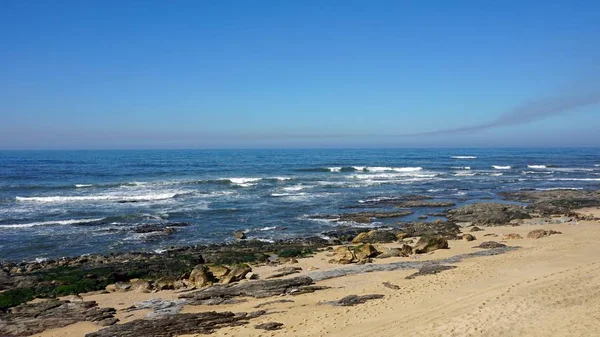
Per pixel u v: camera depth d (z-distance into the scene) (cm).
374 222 3550
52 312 1620
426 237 2561
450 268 1969
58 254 2606
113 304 1745
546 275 1622
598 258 1938
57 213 3684
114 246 2784
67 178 6091
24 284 2031
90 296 1872
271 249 2722
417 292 1625
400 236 2978
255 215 3741
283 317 1473
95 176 6419
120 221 3450
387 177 6631
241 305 1644
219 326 1421
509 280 1644
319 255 2533
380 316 1395
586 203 4169
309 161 10569
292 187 5403
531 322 1113
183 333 1380
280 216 3719
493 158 12506
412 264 2162
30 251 2653
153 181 5784
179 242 2902
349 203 4334
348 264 2262
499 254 2250
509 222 3419
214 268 2128
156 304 1695
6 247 2716
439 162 10431
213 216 3681
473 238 2777
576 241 2400
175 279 2080
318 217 3691
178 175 6719
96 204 4116
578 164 9856
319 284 1873
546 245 2369
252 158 11981
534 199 4569
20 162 9294
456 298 1472
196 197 4597
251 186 5459
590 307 1170
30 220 3406
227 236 3066
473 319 1184
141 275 2189
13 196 4456
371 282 1862
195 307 1639
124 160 10425
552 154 15500
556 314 1145
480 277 1742
